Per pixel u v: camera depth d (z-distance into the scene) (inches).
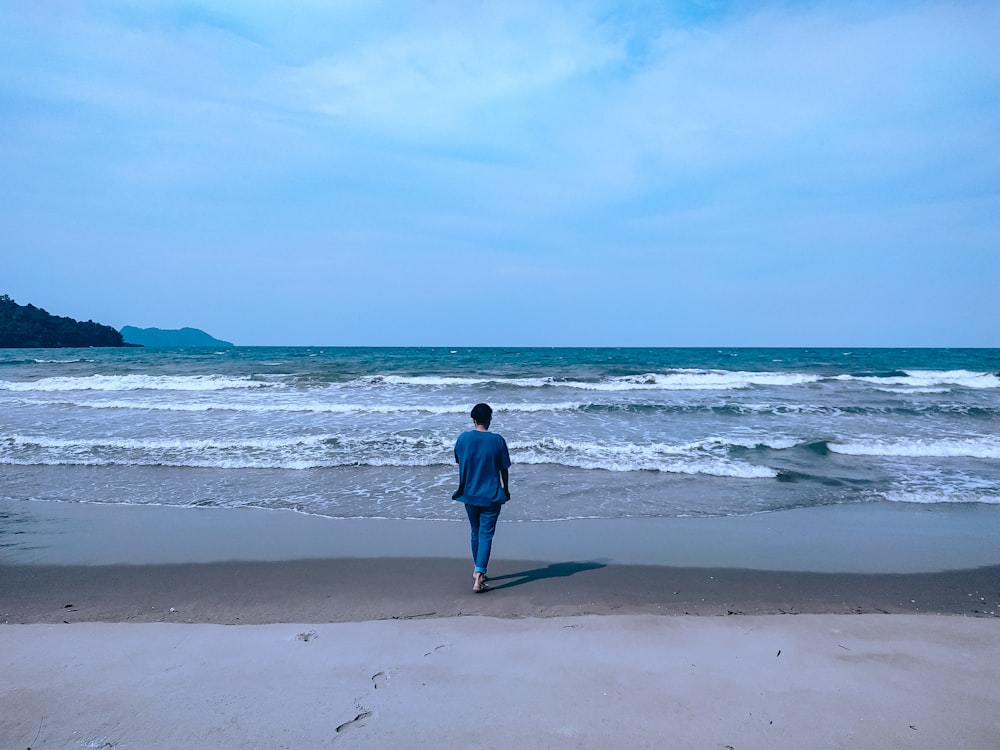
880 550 247.4
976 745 109.3
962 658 146.8
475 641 155.0
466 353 2498.8
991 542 259.3
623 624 168.1
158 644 152.4
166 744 107.8
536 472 391.2
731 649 151.0
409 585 205.2
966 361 1755.7
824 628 166.1
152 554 237.8
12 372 1112.8
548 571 220.8
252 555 237.0
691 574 217.5
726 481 370.9
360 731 112.1
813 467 408.8
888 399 759.1
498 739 109.7
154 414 607.5
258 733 111.3
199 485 356.5
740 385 911.0
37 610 181.2
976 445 463.5
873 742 110.0
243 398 728.3
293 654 146.3
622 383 921.5
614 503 323.3
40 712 118.3
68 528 274.4
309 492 341.4
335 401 703.7
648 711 119.9
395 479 370.9
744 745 108.8
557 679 133.3
